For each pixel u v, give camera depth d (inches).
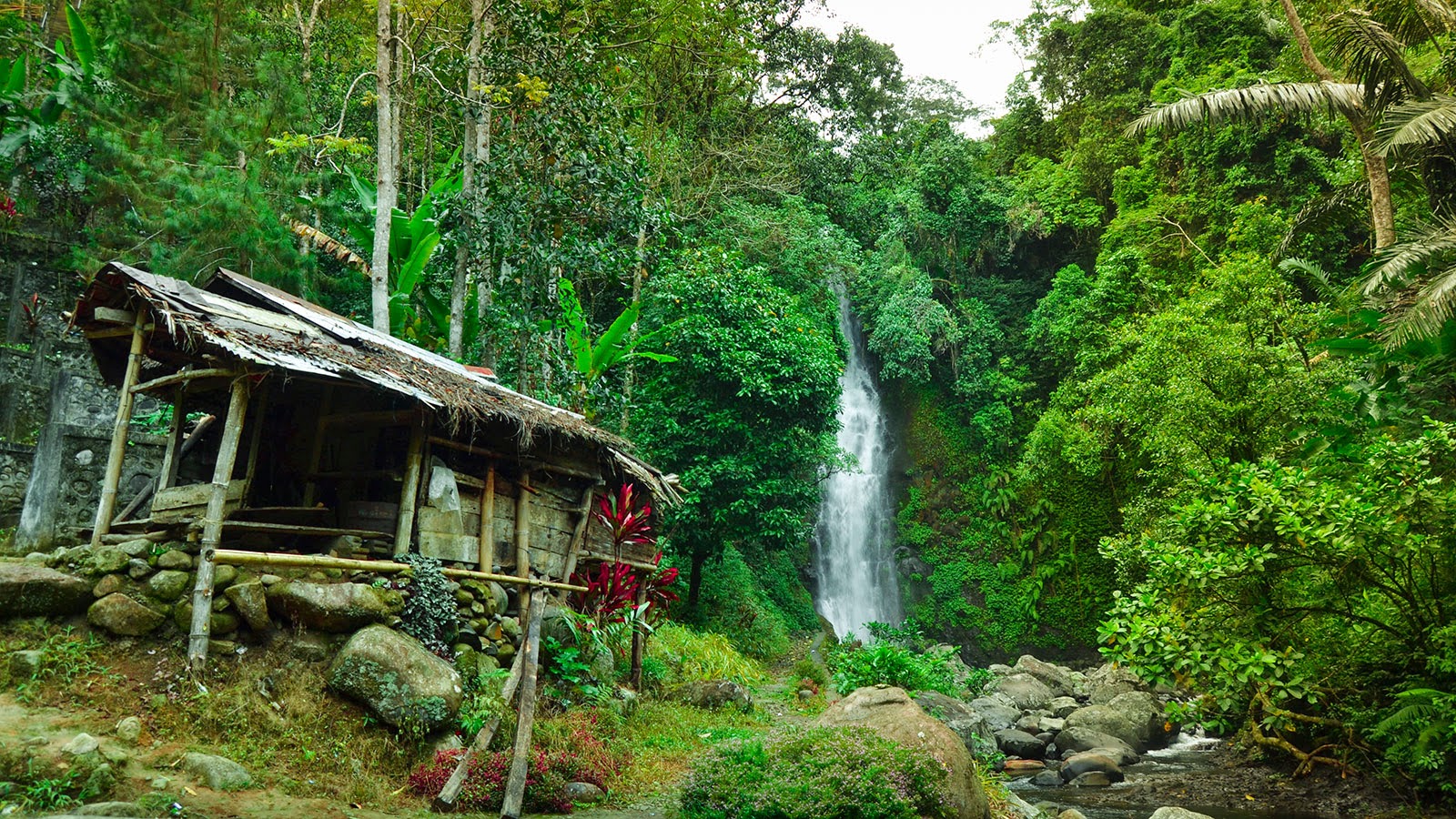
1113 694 786.8
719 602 826.2
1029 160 1433.3
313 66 764.0
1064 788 499.5
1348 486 452.8
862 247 1320.1
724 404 757.3
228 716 240.8
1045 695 791.1
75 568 267.7
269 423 347.9
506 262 544.1
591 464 406.6
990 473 1199.6
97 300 300.5
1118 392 717.3
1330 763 466.9
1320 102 647.1
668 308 754.2
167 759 222.2
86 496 383.2
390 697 259.8
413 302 611.5
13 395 516.7
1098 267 1149.7
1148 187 1198.9
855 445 1214.3
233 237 506.0
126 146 533.3
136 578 266.8
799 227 1035.9
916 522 1203.9
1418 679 429.1
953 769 280.7
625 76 805.2
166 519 286.7
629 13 774.5
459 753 262.1
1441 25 648.4
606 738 323.3
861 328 1270.9
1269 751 523.8
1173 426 644.1
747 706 442.9
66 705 231.6
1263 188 1089.4
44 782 198.4
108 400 541.6
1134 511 660.7
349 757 245.9
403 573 299.0
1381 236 629.9
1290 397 602.5
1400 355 458.0
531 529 374.0
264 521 311.4
